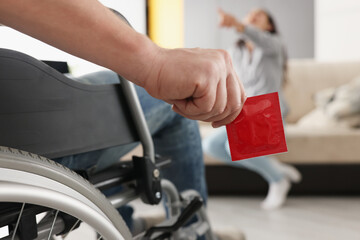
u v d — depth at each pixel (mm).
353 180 2133
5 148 341
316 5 4340
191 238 638
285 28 4688
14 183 328
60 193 363
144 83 366
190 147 780
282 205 2053
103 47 331
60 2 299
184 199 659
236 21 1962
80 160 516
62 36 316
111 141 490
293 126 2473
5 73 379
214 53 382
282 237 1592
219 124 447
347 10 4156
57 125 425
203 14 4809
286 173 2066
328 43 4305
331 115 2359
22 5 292
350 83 2594
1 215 364
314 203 2086
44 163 364
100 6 325
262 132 450
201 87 354
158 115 659
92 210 390
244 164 2010
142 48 341
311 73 2725
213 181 2150
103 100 488
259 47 2021
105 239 402
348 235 1604
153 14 3082
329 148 2121
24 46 657
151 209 1844
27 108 396
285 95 2686
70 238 694
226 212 1941
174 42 4133
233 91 402
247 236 1601
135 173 541
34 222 388
